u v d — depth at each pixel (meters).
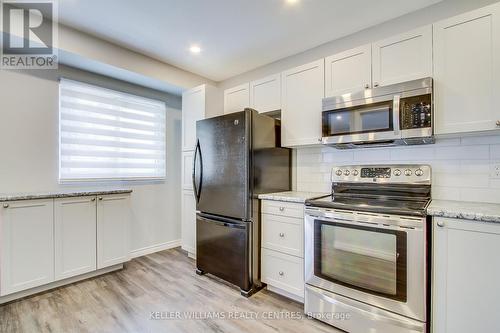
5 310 1.97
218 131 2.50
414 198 1.96
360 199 2.04
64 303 2.08
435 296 1.47
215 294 2.28
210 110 3.14
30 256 2.14
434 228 1.48
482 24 1.56
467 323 1.38
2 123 2.32
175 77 3.19
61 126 2.65
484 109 1.55
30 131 2.47
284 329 1.78
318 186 2.64
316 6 2.01
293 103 2.50
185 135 3.32
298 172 2.80
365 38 2.36
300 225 2.07
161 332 1.74
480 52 1.57
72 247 2.39
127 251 2.80
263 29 2.36
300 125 2.44
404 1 1.96
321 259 1.89
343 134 2.06
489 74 1.54
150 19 2.19
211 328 1.79
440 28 1.71
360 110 1.98
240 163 2.30
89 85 2.82
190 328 1.78
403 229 1.53
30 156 2.47
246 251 2.24
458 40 1.64
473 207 1.55
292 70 2.51
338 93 2.19
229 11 2.08
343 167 2.37
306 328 1.80
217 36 2.47
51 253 2.26
